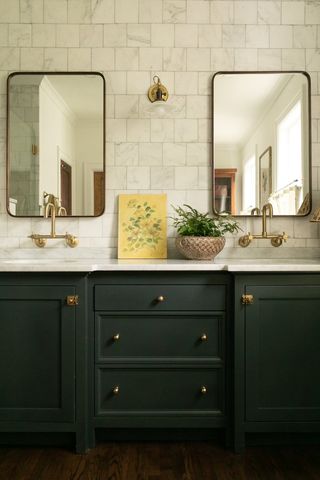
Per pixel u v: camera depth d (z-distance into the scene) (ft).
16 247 7.55
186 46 7.59
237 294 5.78
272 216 7.33
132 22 7.59
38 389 5.78
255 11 7.59
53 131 7.54
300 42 7.57
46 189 7.54
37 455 5.79
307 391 5.82
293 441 6.10
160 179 7.58
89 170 7.55
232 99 7.56
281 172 7.57
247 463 5.57
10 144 7.52
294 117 7.57
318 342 5.82
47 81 7.55
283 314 5.80
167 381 5.92
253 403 5.78
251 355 5.79
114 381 5.92
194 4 7.59
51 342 5.79
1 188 7.57
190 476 5.24
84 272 5.75
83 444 5.78
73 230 7.57
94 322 5.90
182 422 5.90
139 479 5.17
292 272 5.78
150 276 5.90
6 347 5.80
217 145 7.55
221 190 7.56
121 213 7.53
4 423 5.79
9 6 7.57
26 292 5.78
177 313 5.90
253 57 7.58
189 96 7.58
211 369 5.93
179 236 7.09
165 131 7.57
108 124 7.56
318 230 7.54
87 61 7.58
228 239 7.58
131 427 5.90
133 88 7.58
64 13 7.59
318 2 7.54
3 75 7.55
